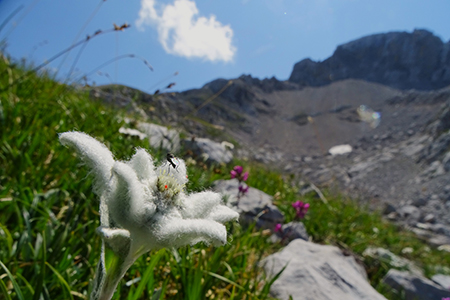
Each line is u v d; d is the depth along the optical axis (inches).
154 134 311.7
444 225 815.7
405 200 1294.3
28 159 165.2
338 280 199.3
